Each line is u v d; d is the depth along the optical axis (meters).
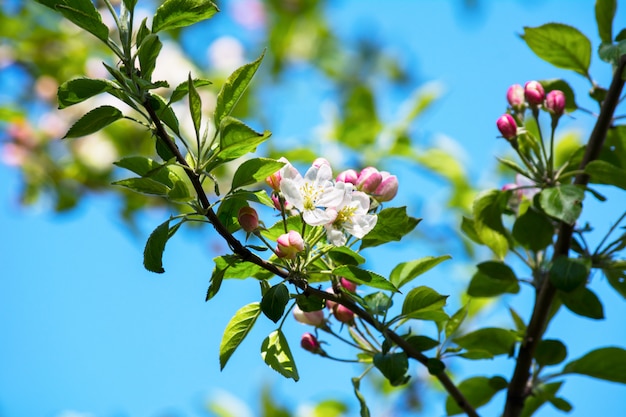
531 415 1.73
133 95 1.50
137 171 1.52
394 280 1.62
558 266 1.62
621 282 1.67
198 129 1.51
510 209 1.72
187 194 1.51
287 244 1.53
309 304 1.56
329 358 1.64
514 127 1.65
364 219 1.56
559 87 1.71
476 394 1.72
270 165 1.52
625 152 1.69
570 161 1.68
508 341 1.67
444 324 1.68
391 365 1.57
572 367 1.69
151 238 1.51
